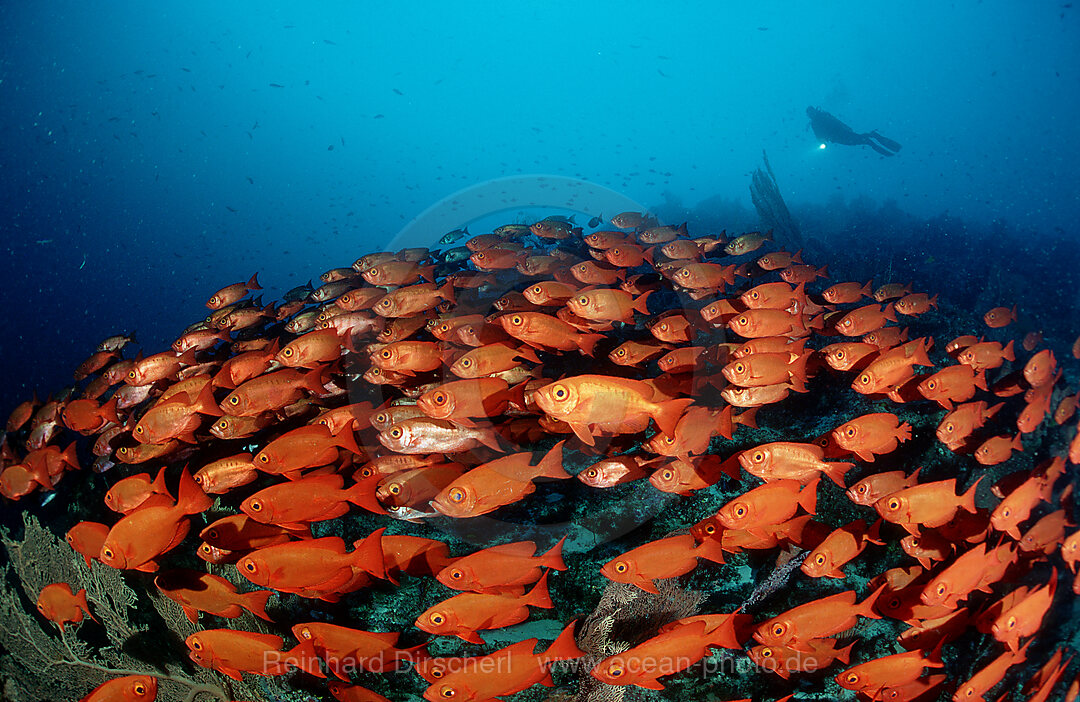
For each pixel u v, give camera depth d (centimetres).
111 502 145
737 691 154
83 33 1817
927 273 530
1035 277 533
